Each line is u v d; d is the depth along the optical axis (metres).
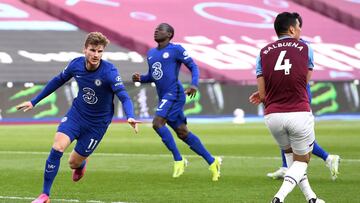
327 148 34.78
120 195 19.70
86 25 79.56
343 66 77.44
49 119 57.56
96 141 18.02
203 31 82.81
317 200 16.25
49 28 78.44
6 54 72.75
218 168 23.17
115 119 58.25
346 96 63.00
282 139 16.16
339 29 87.12
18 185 21.88
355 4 90.50
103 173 25.08
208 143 38.12
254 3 90.62
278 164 27.95
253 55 77.88
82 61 17.45
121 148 35.31
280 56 15.64
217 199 19.03
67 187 21.39
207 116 59.78
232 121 58.06
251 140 40.00
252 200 18.83
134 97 57.97
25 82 61.78
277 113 15.59
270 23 86.44
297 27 16.09
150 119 57.97
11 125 54.41
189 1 88.81
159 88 24.02
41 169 26.31
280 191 15.46
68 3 81.94
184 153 32.75
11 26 77.75
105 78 17.14
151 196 19.56
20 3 82.62
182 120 23.72
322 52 80.88
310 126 15.62
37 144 37.69
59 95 57.72
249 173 25.05
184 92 24.02
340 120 59.16
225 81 70.25
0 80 68.62
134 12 83.69
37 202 16.78
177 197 19.38
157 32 23.95
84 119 17.67
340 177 23.67
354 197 19.28
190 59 23.67
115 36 78.44
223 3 89.81
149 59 24.14
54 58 73.31
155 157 30.86
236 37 82.12
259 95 16.17
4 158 30.47
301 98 15.58
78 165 18.56
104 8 83.06
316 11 90.62
